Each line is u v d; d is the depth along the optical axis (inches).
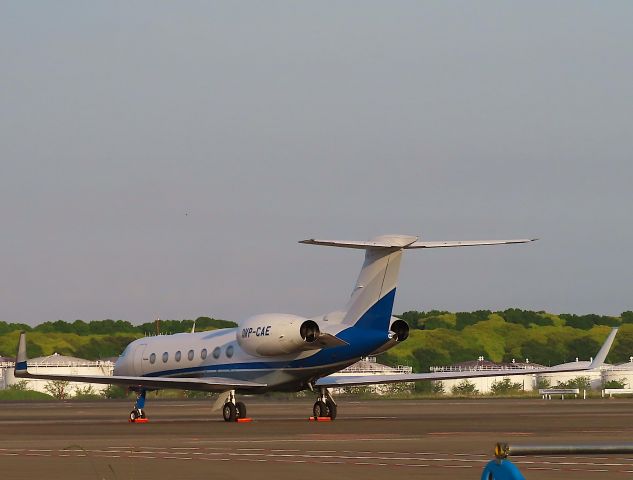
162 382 4753.9
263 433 3690.9
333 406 4904.0
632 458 2529.5
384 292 4591.5
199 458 2605.8
